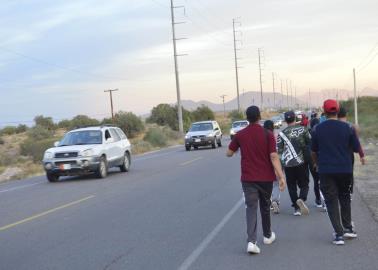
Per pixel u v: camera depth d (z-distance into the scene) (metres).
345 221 8.91
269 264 7.55
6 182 22.94
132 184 18.16
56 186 19.02
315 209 11.88
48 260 8.25
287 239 9.08
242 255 8.12
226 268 7.43
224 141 48.16
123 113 78.94
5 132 103.31
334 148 8.51
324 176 8.56
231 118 95.75
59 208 13.53
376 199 12.74
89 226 10.90
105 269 7.61
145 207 13.03
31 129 87.81
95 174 20.80
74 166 20.12
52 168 20.30
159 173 21.69
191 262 7.80
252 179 8.28
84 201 14.58
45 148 48.94
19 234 10.41
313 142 8.73
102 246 9.05
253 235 8.16
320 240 8.91
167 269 7.48
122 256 8.30
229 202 13.35
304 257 7.86
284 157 11.06
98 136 21.58
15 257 8.53
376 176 16.89
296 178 11.15
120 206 13.37
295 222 10.51
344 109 10.03
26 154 51.19
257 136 8.34
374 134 38.12
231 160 26.62
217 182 17.67
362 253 7.96
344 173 8.49
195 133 38.22
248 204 8.30
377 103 82.06
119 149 22.62
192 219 11.22
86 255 8.47
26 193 17.38
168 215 11.80
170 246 8.84
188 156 31.34
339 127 8.52
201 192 15.35
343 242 8.49
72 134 21.91
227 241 9.09
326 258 7.75
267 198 8.55
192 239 9.32
